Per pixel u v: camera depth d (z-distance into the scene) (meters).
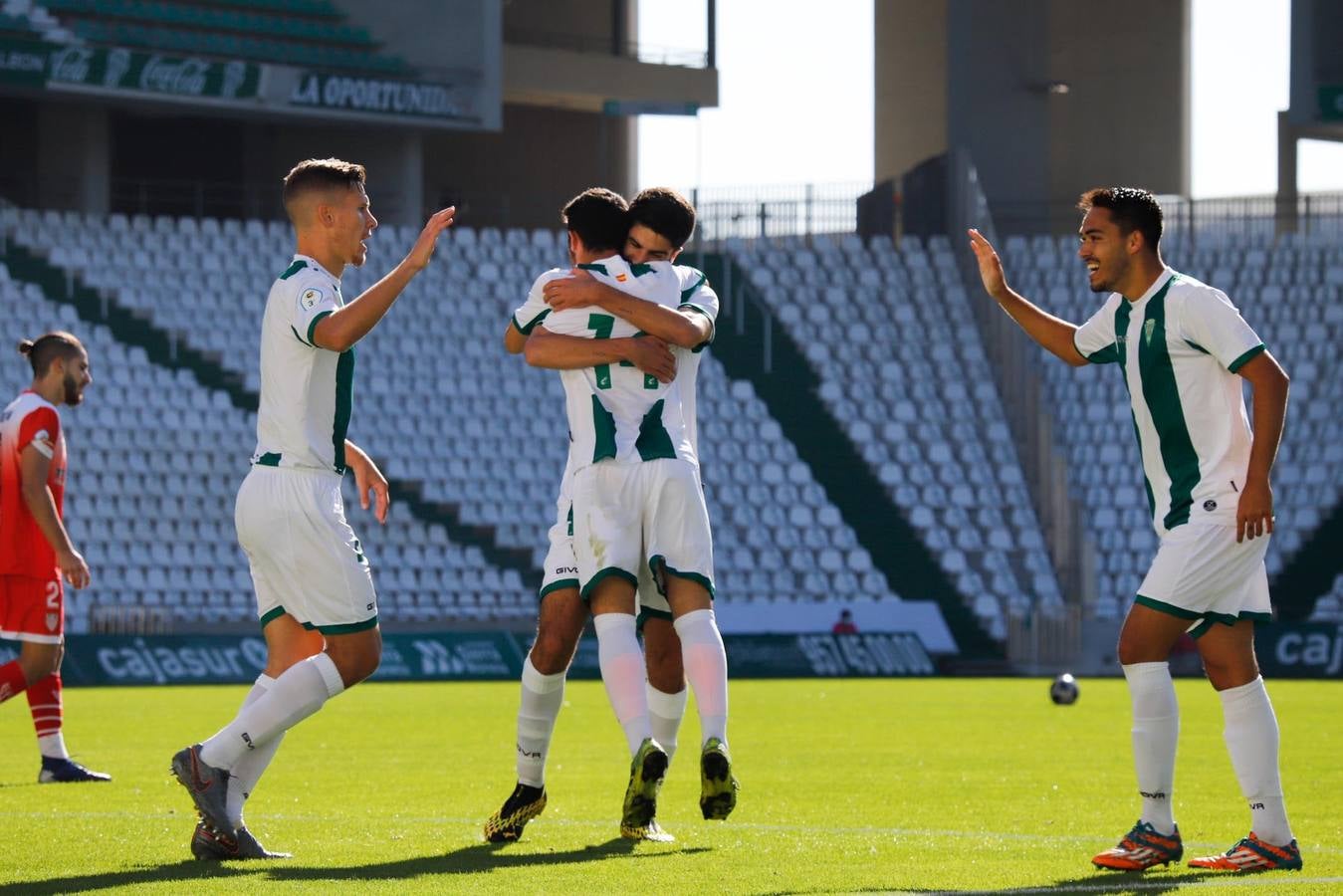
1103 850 21.48
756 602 94.81
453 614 96.88
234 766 20.80
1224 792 30.17
